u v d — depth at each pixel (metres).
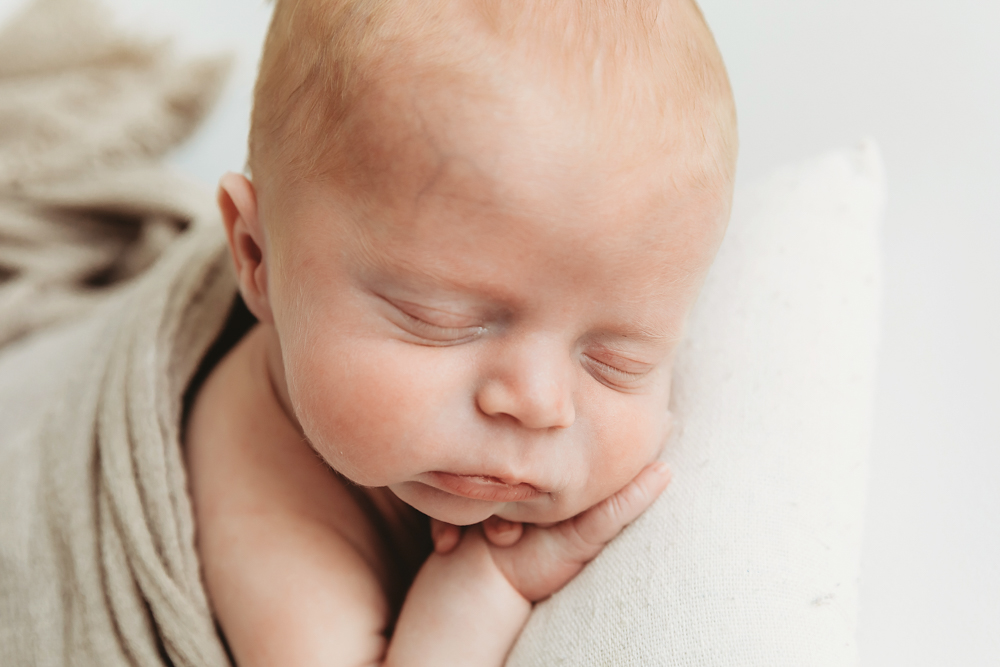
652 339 0.59
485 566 0.67
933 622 0.65
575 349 0.58
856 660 0.56
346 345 0.57
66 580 0.76
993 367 0.79
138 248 1.23
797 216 0.81
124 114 1.30
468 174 0.52
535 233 0.52
